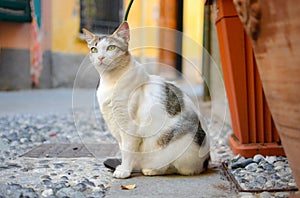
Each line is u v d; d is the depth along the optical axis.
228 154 2.15
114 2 8.20
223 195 1.43
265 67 1.00
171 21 6.72
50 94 6.43
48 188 1.49
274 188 1.48
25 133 2.89
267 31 0.94
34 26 7.04
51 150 2.31
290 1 0.83
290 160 1.06
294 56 0.87
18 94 6.34
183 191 1.48
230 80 2.05
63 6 7.52
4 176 1.68
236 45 1.96
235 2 1.03
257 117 2.02
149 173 1.70
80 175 1.71
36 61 7.21
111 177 1.68
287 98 0.95
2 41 6.62
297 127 0.96
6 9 6.12
